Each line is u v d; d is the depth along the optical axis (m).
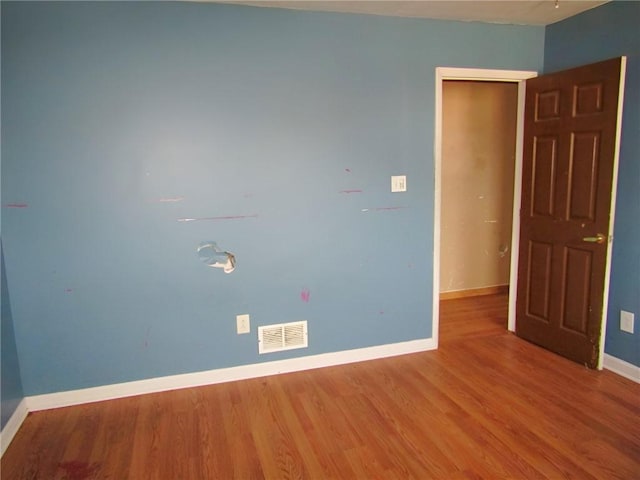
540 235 3.25
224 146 2.73
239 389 2.83
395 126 3.04
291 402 2.66
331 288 3.07
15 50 2.35
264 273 2.91
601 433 2.29
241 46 2.68
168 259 2.73
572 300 3.04
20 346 2.56
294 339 3.04
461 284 4.73
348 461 2.13
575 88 2.89
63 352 2.63
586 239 2.90
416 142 3.11
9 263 2.48
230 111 2.71
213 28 2.62
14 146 2.42
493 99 4.54
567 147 2.97
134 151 2.59
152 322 2.75
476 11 2.89
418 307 3.29
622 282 2.85
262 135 2.79
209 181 2.73
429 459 2.13
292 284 2.98
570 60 3.10
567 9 2.91
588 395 2.65
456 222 4.61
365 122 2.97
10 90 2.38
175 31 2.56
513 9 2.87
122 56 2.50
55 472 2.09
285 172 2.86
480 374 2.95
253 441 2.29
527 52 3.27
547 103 3.09
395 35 2.96
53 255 2.55
